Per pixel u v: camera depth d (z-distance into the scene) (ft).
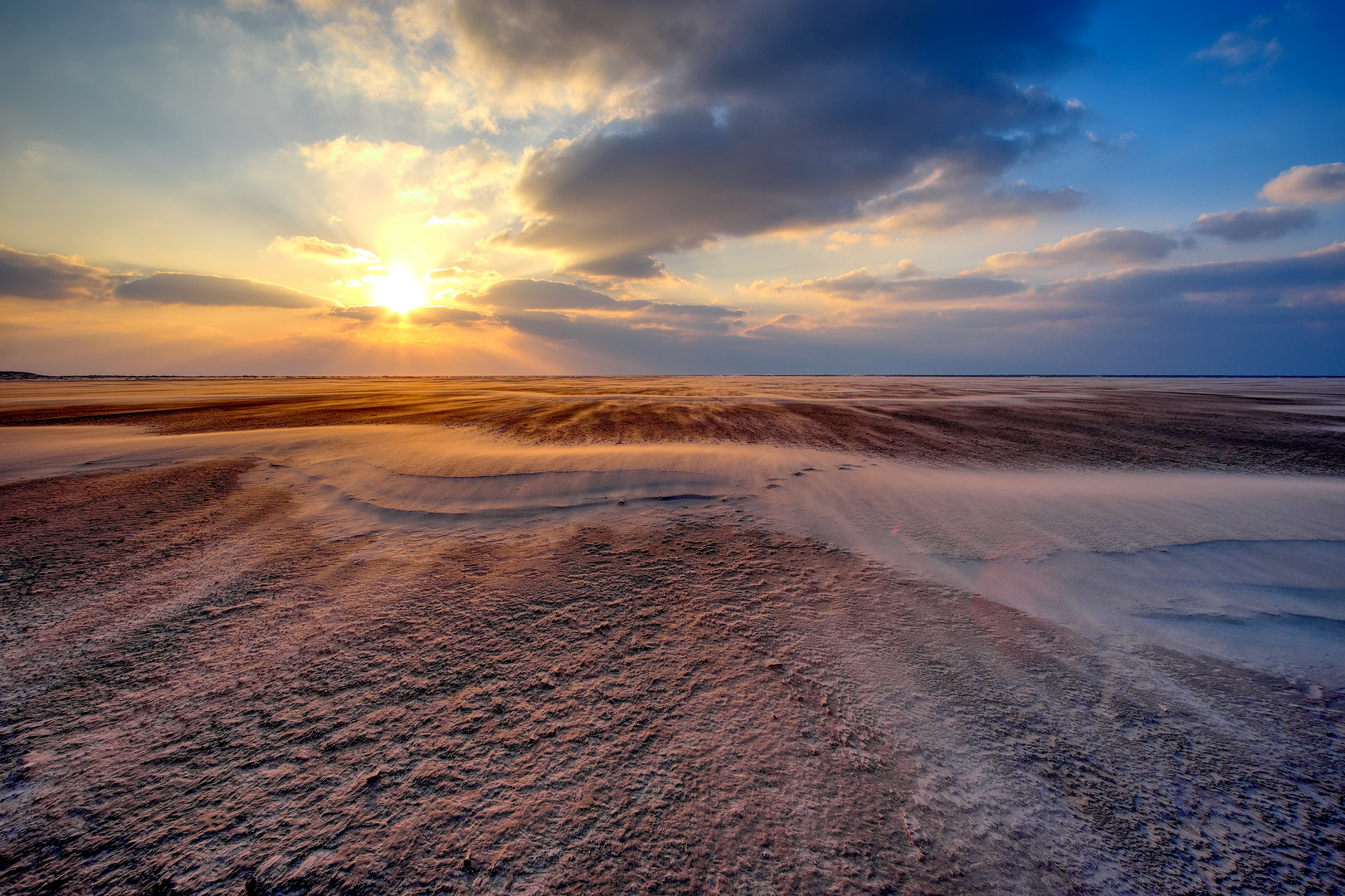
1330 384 221.25
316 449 43.50
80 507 27.99
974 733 11.99
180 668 14.21
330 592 19.21
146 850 8.99
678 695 13.30
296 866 8.73
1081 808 9.95
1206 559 22.47
